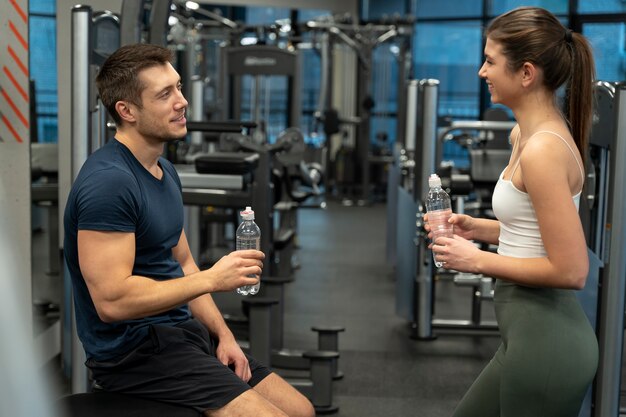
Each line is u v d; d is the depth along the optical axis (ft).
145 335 7.03
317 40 28.94
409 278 15.07
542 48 6.12
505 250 6.45
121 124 7.11
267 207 14.43
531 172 6.02
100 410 6.73
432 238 6.78
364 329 15.69
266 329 11.45
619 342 9.11
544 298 6.28
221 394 6.77
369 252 23.86
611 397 9.20
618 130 8.77
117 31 10.61
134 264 7.10
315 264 22.03
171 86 7.00
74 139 9.65
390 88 36.42
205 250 21.47
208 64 30.45
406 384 12.51
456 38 35.50
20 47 11.27
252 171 12.68
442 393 12.12
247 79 36.29
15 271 11.23
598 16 30.83
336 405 11.50
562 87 6.67
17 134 11.37
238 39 26.61
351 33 30.83
